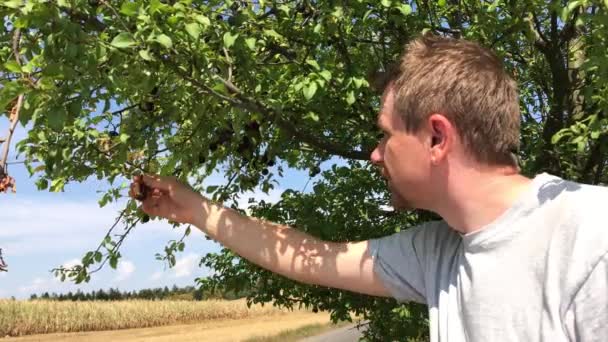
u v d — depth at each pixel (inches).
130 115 98.0
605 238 46.4
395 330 219.9
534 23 147.3
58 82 68.7
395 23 117.1
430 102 54.9
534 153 165.9
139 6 71.3
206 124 100.3
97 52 65.4
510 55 181.5
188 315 2117.4
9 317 1665.8
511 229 52.6
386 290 69.6
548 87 195.6
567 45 159.9
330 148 133.9
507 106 54.7
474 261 55.0
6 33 72.8
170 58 75.4
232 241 75.9
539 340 49.4
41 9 62.4
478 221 54.9
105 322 1860.2
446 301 60.2
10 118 67.4
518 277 51.5
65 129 92.7
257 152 126.5
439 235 65.9
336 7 105.2
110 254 129.2
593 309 45.8
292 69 114.6
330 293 209.5
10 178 64.1
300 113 120.4
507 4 125.9
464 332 56.5
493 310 52.5
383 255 69.3
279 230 75.3
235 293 239.1
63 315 1779.0
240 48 87.4
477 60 55.2
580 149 109.9
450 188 55.8
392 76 59.6
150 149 102.3
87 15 72.1
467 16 148.0
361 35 132.0
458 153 54.9
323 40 112.3
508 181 54.7
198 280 243.4
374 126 133.0
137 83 78.4
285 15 111.7
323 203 177.3
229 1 89.1
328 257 72.0
